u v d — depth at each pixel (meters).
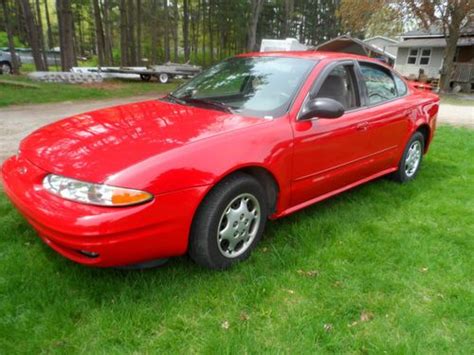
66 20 19.56
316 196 3.43
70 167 2.27
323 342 2.12
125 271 2.62
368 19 22.20
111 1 34.41
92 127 2.77
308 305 2.39
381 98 4.05
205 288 2.50
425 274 2.78
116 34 47.66
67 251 2.32
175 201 2.30
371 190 4.32
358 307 2.39
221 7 42.16
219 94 3.42
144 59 42.25
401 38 32.62
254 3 33.34
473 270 2.84
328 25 58.25
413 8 20.64
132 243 2.21
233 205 2.67
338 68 3.54
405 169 4.57
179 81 23.14
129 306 2.29
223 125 2.77
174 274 2.61
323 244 3.11
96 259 2.20
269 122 2.89
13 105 10.65
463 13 20.41
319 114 2.98
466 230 3.47
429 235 3.36
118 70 20.83
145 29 42.88
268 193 2.98
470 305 2.43
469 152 6.27
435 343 2.14
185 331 2.15
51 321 2.16
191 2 43.28
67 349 2.00
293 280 2.62
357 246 3.12
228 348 2.00
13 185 2.54
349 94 3.65
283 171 2.92
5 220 3.25
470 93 22.97
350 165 3.62
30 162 2.51
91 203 2.13
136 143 2.44
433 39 27.69
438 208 3.91
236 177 2.63
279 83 3.27
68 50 19.89
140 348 2.03
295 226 3.35
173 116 2.96
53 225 2.15
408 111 4.27
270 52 3.89
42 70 20.50
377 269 2.81
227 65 3.85
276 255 2.91
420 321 2.28
